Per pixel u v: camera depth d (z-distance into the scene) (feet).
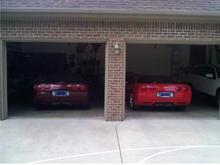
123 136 28.32
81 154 23.66
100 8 32.24
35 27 33.17
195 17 33.22
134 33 33.42
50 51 60.03
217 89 43.27
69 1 33.50
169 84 38.55
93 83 61.31
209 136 28.66
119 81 33.68
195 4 34.14
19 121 33.63
